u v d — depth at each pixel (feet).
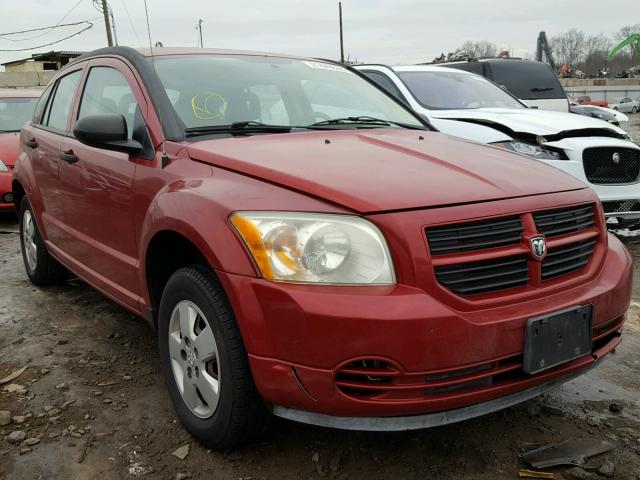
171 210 8.19
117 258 10.52
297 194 7.34
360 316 6.53
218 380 7.77
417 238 6.84
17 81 88.07
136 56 10.93
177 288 8.33
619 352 11.64
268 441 8.53
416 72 23.20
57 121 13.91
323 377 6.73
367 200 7.01
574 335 7.55
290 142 9.37
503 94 23.79
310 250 6.88
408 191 7.28
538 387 7.61
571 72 198.18
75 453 8.32
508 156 9.62
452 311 6.75
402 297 6.66
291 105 11.35
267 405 7.50
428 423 7.00
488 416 9.21
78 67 13.61
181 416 8.73
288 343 6.83
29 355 11.47
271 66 12.15
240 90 10.91
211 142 9.22
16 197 16.24
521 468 7.96
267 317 6.93
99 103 11.75
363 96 12.84
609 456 8.21
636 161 18.29
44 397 9.84
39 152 14.03
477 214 7.22
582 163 17.60
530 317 7.10
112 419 9.18
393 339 6.53
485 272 7.24
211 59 11.53
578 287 7.89
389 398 6.78
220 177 8.20
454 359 6.72
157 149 9.52
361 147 9.19
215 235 7.41
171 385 8.93
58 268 15.25
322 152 8.70
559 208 7.98
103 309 14.01
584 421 9.11
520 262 7.47
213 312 7.61
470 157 8.98
